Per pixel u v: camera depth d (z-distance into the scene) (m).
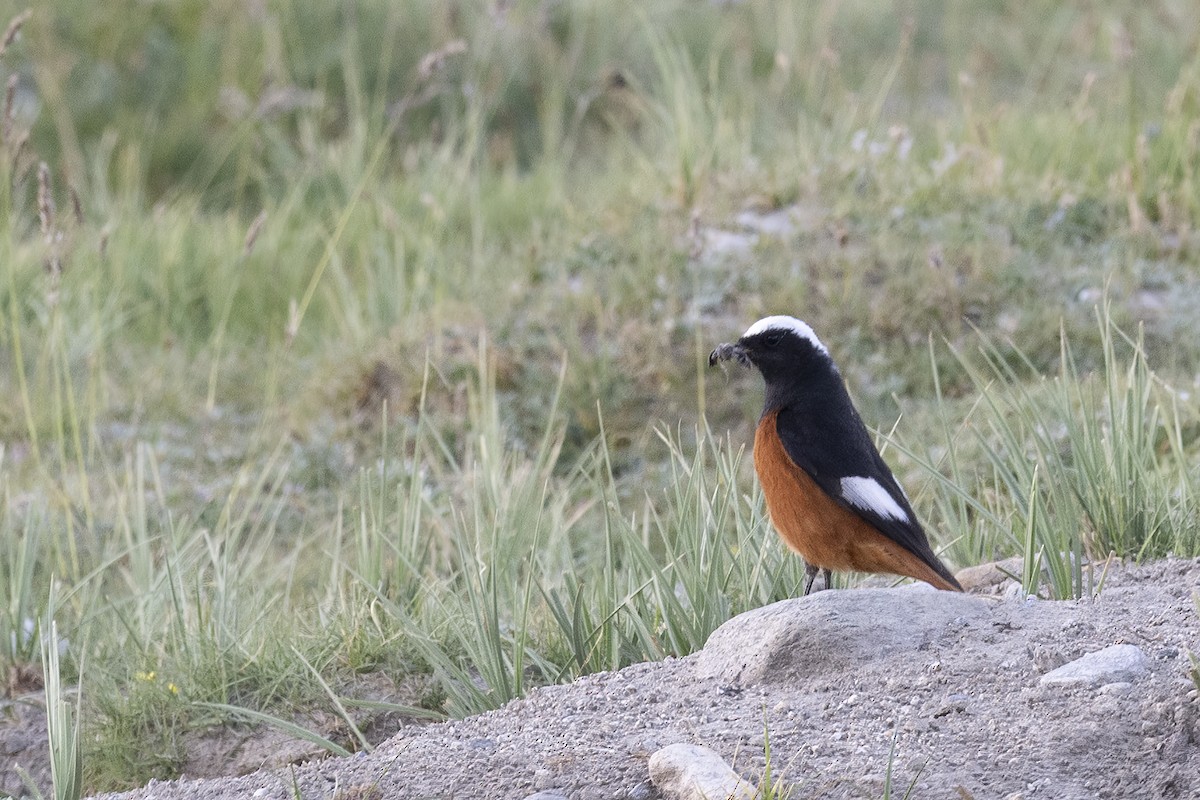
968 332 13.01
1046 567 8.12
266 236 17.36
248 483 12.70
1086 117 16.89
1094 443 8.70
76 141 20.36
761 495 10.60
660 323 13.42
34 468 13.03
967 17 24.52
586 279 14.27
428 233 16.48
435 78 21.38
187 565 10.42
